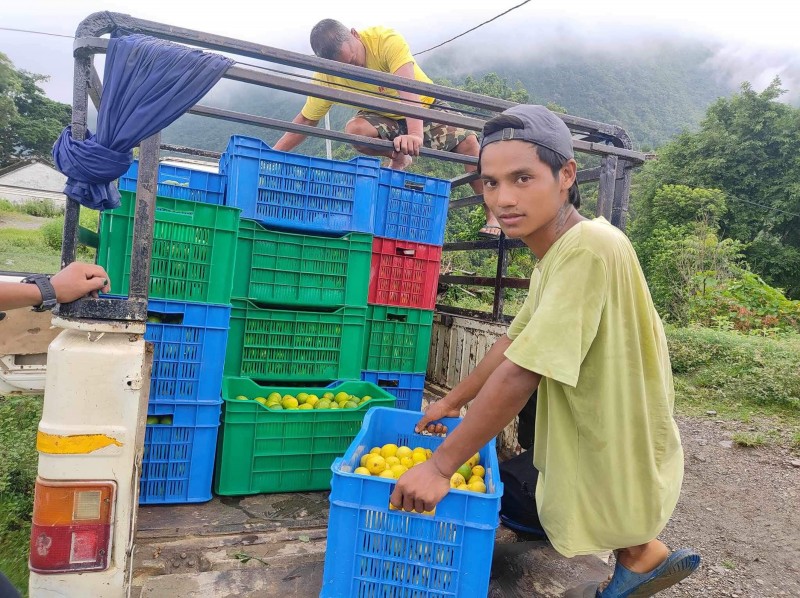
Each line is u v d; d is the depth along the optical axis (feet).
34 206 95.66
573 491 5.77
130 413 5.14
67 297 5.15
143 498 8.56
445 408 8.07
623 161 8.99
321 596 5.78
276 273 10.15
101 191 5.65
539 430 6.36
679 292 51.55
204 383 8.85
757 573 12.82
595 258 5.21
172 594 6.09
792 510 16.47
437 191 11.98
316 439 9.64
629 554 6.38
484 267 49.44
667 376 6.24
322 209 10.34
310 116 14.65
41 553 4.96
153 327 8.45
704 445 22.04
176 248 8.54
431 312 12.14
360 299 10.85
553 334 5.08
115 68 5.36
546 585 7.03
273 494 9.43
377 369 11.73
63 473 5.01
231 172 9.59
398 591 5.70
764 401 27.91
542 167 5.30
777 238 95.04
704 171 105.70
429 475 5.34
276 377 10.32
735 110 109.40
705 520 15.64
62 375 5.00
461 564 5.59
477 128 7.80
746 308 46.26
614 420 5.54
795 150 99.66
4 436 14.15
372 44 12.99
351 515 5.69
